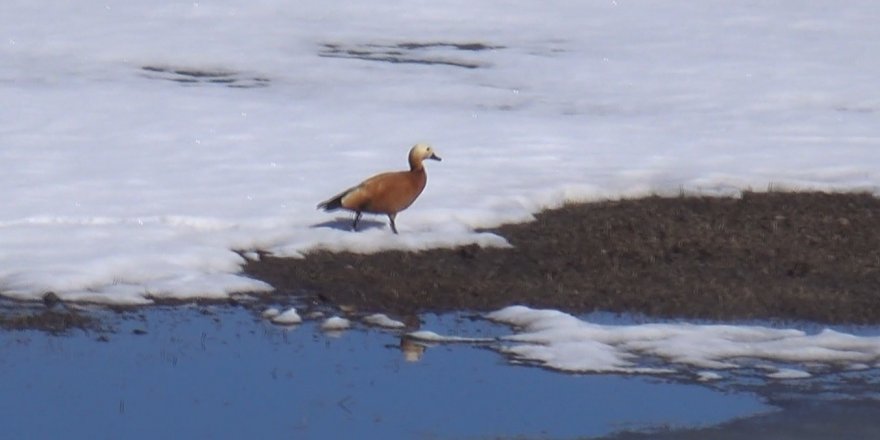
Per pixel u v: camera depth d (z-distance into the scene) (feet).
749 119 152.15
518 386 73.26
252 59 190.08
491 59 193.57
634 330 81.56
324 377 74.54
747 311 87.10
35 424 67.15
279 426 67.36
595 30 222.89
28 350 77.25
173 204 106.11
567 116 152.97
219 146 130.82
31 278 86.69
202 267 91.30
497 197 109.91
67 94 157.99
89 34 206.69
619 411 69.72
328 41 208.54
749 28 225.76
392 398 71.56
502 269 94.48
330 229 99.40
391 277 92.02
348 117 147.43
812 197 114.52
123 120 142.72
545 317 83.97
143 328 81.41
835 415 69.41
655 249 99.96
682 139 138.41
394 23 226.17
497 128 142.61
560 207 110.11
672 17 236.02
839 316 86.48
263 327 82.58
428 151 98.78
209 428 67.05
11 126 137.69
